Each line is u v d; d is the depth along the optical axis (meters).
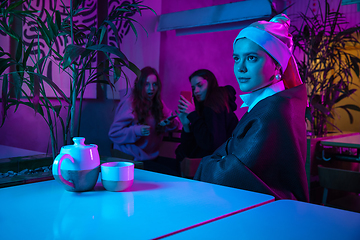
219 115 2.05
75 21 2.47
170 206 0.62
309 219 0.55
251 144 0.85
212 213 0.58
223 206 0.62
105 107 2.80
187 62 3.49
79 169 0.70
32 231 0.48
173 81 3.36
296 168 0.85
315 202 2.50
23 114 2.28
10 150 1.55
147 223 0.52
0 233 0.47
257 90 1.00
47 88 2.32
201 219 0.54
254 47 0.93
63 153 0.71
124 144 2.42
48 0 2.30
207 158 1.03
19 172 1.16
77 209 0.59
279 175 0.86
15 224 0.51
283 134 0.85
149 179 0.87
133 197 0.68
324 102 2.89
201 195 0.70
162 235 0.47
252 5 2.55
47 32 1.19
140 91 2.41
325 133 2.96
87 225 0.51
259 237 0.47
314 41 2.70
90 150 0.73
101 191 0.73
